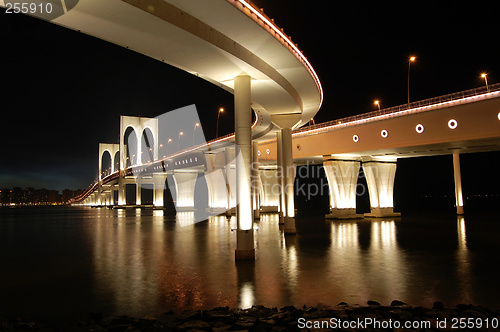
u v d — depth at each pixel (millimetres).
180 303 11562
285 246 23516
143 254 21250
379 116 40156
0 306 11492
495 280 13656
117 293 12820
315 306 11023
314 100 31234
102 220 56500
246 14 15688
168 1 14336
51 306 11461
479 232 29641
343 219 46688
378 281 13766
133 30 15312
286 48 19516
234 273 15719
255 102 28391
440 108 34406
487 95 31266
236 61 19078
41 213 97938
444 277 14203
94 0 12820
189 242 26422
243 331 8797
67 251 22953
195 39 16281
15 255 21562
